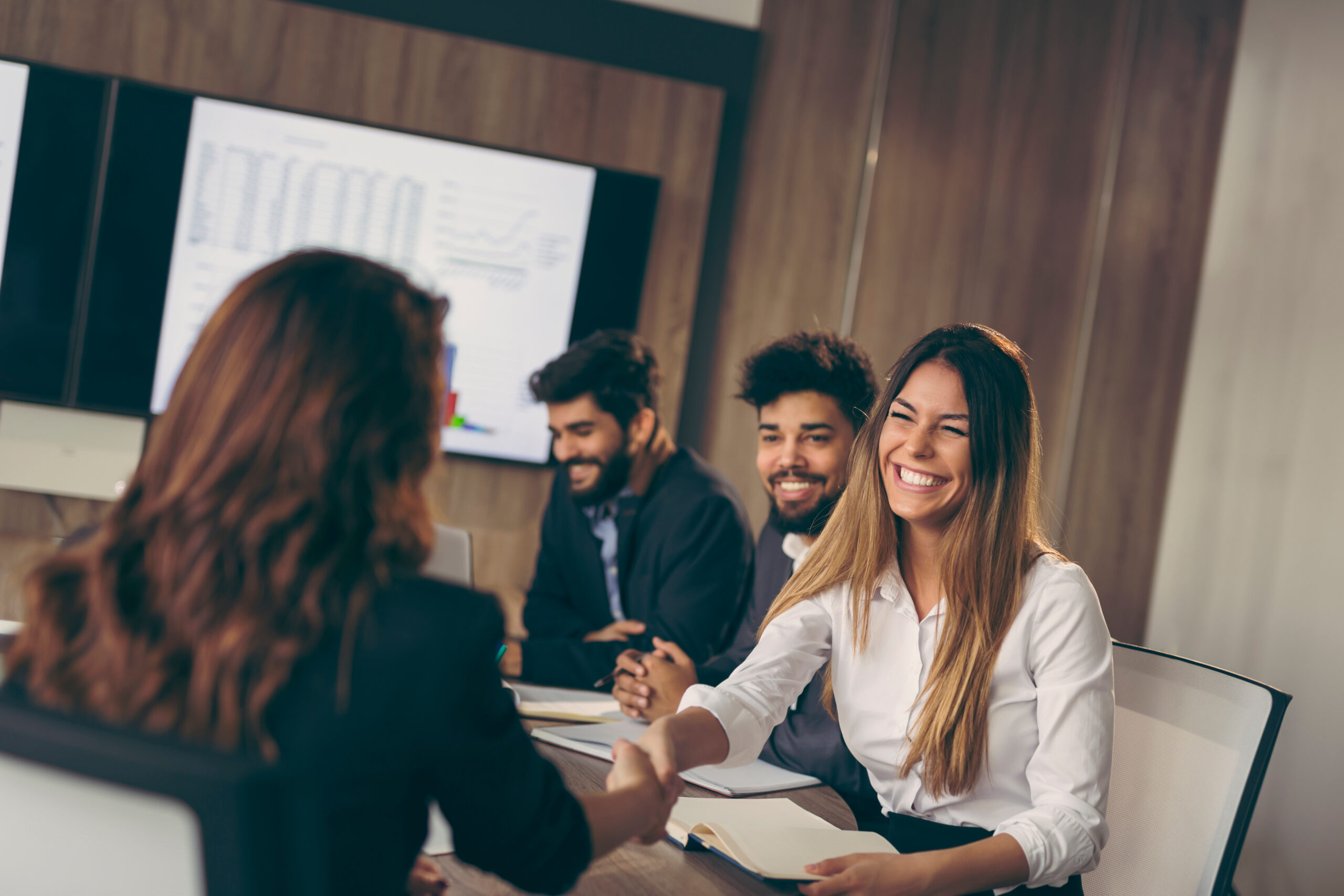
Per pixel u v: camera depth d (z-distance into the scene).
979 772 1.30
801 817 1.23
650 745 1.13
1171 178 3.93
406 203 3.33
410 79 3.35
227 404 0.71
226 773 0.64
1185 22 3.91
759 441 2.00
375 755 0.69
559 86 3.45
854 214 3.72
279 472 0.70
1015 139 3.83
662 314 3.56
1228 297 3.79
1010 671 1.29
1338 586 2.98
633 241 3.49
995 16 3.79
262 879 0.65
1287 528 3.27
